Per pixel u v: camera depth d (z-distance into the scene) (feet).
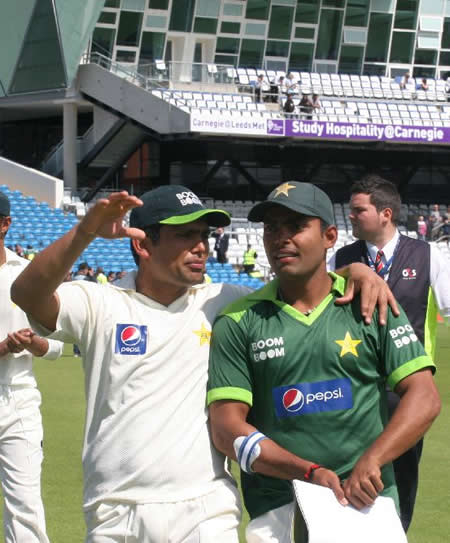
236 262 107.34
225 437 11.56
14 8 115.55
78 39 113.19
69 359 60.70
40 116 134.62
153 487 11.82
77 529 21.72
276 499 11.80
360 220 17.63
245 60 134.00
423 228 112.68
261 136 110.52
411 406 11.00
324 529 10.30
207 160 127.85
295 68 135.64
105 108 115.24
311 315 11.59
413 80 134.82
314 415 11.39
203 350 12.24
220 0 130.31
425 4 138.10
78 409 39.27
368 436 11.43
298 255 11.51
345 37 136.15
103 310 12.16
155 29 128.26
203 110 107.24
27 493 16.94
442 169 136.87
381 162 132.67
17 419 17.20
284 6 133.18
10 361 17.28
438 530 21.89
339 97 129.39
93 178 126.00
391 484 11.49
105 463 11.94
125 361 12.03
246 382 11.84
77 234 11.07
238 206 121.80
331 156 129.39
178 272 12.10
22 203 105.40
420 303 17.44
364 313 11.43
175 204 11.98
